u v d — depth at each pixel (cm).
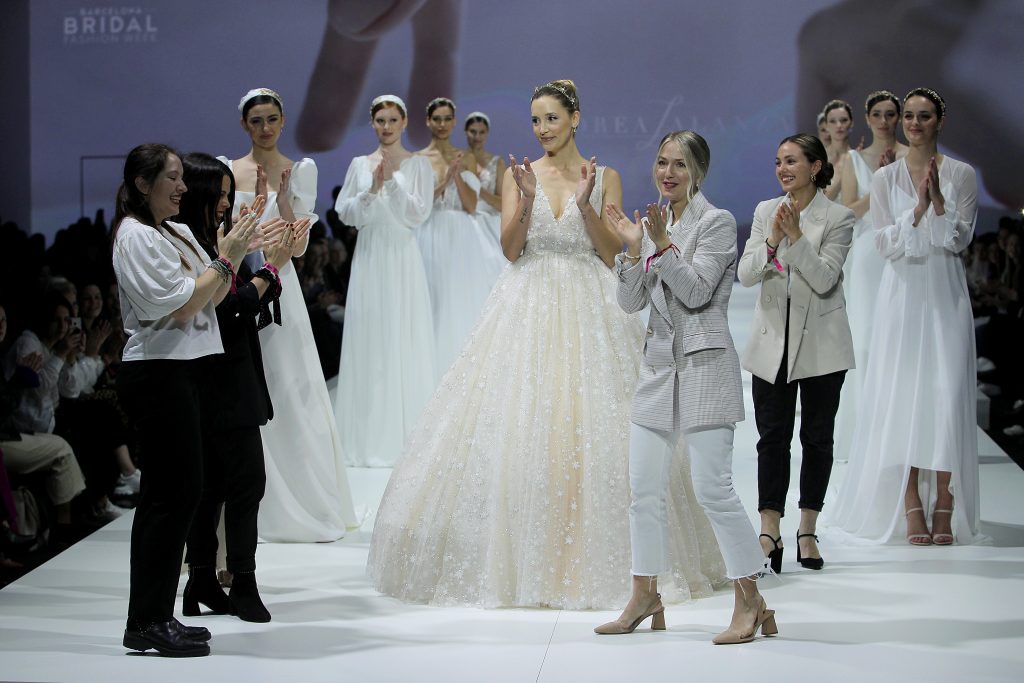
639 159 1188
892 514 636
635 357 538
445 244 933
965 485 625
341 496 658
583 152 1191
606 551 504
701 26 1173
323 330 1087
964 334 628
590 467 510
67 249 928
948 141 1156
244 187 643
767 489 573
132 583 454
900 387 636
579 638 464
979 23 1142
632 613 470
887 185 647
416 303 850
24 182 1170
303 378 639
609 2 1178
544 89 557
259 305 505
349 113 1198
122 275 443
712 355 457
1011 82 1143
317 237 1088
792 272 580
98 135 1170
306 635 473
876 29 1155
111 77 1168
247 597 496
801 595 527
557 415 518
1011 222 1036
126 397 452
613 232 549
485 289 948
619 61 1181
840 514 662
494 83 1195
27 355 688
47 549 632
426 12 1187
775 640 461
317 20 1180
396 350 843
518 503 511
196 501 456
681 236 472
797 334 572
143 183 453
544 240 552
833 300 579
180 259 463
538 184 560
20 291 809
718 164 1183
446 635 470
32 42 1161
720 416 451
